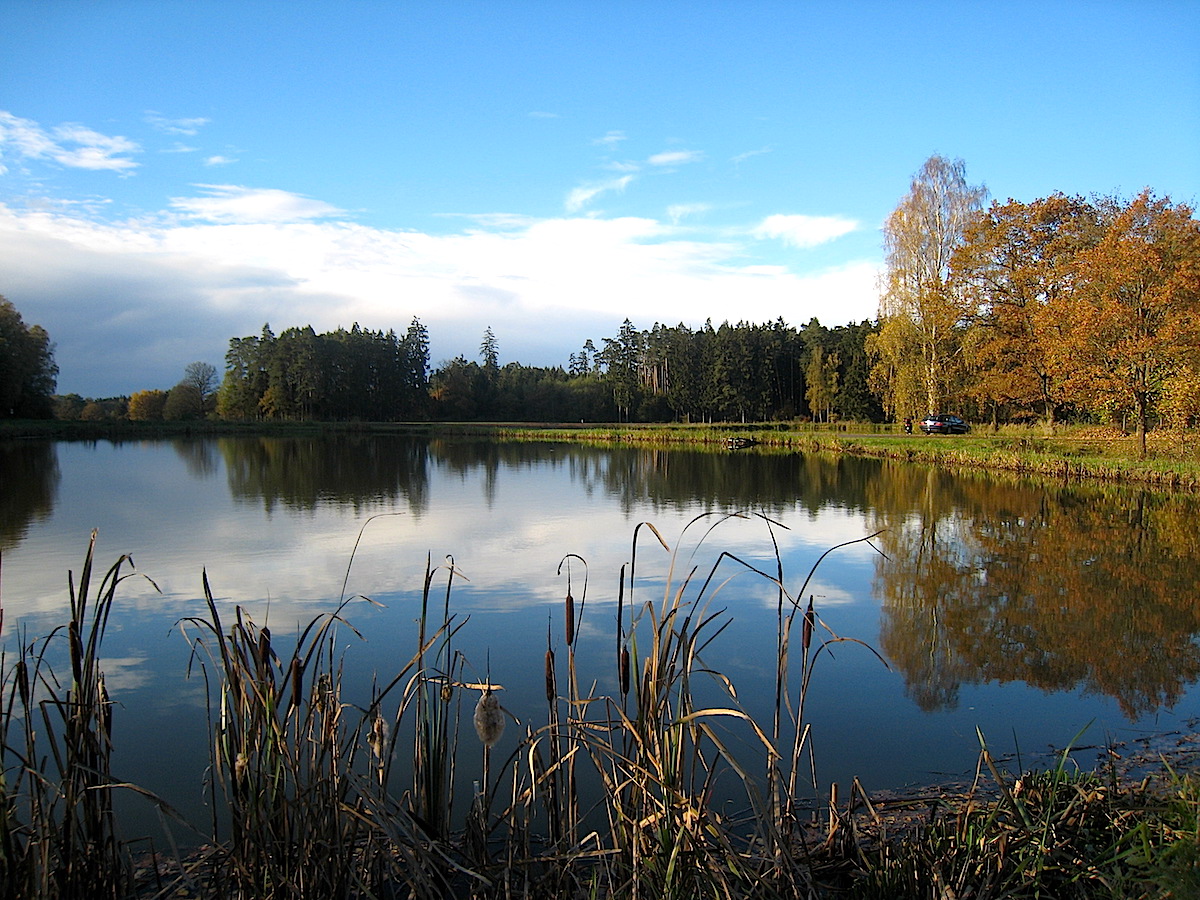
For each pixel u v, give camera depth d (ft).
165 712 19.63
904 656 24.30
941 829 10.91
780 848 9.18
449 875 10.43
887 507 59.06
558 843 10.02
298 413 258.57
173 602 30.40
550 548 42.24
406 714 19.01
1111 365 81.35
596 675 22.13
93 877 9.59
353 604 30.17
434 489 72.02
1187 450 76.89
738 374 254.88
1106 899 9.55
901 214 117.29
